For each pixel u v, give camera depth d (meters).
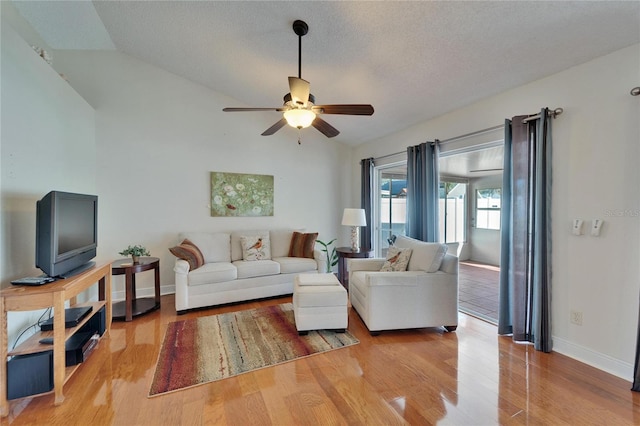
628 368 2.00
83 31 3.18
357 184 5.25
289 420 1.62
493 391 1.88
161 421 1.61
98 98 3.58
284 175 4.78
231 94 4.26
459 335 2.75
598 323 2.16
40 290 1.75
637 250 1.97
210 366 2.17
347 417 1.65
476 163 4.96
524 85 2.64
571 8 1.81
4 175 2.02
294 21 2.46
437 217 3.58
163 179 3.93
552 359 2.29
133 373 2.07
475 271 5.52
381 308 2.72
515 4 1.86
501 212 2.74
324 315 2.74
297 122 2.39
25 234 2.24
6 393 1.66
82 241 2.41
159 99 3.89
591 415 1.66
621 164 2.03
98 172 3.58
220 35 2.92
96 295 3.60
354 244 4.30
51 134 2.62
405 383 1.97
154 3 2.62
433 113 3.54
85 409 1.71
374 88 3.28
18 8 2.76
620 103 2.03
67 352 2.00
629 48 1.98
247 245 4.05
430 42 2.38
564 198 2.34
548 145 2.40
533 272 2.52
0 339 1.65
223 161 4.30
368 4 2.12
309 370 2.13
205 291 3.35
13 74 2.10
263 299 3.78
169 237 3.98
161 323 2.98
